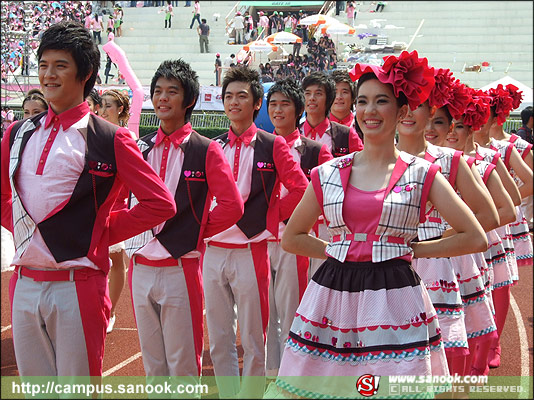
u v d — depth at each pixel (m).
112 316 5.92
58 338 3.08
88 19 19.81
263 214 4.46
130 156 3.22
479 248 2.91
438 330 3.02
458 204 2.94
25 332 3.12
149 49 20.30
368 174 3.04
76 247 3.09
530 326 6.43
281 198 4.60
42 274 3.09
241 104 4.62
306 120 5.97
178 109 3.91
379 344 2.86
